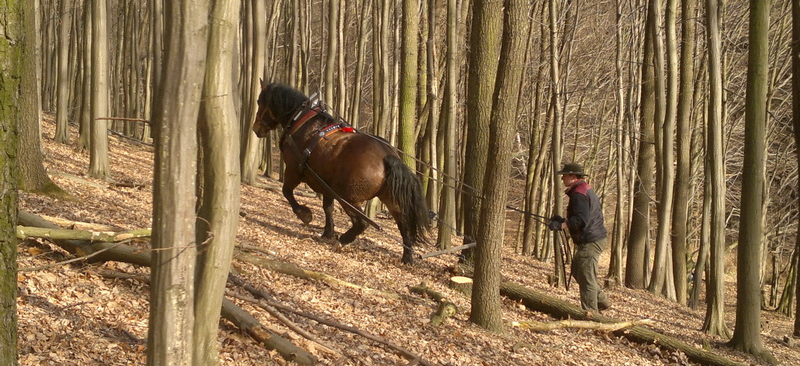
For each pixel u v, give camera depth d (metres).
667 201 13.12
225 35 3.63
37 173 8.75
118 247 6.35
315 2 31.73
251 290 6.54
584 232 8.95
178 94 3.14
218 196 3.74
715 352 9.04
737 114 20.12
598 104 20.61
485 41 9.67
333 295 7.39
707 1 10.37
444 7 20.14
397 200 9.13
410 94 12.61
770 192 22.38
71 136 19.03
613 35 18.64
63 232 6.26
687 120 13.65
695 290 13.09
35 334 4.81
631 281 14.30
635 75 16.80
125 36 25.45
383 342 6.22
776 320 19.42
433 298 8.34
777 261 22.66
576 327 8.62
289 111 9.57
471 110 9.78
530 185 16.88
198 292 3.79
